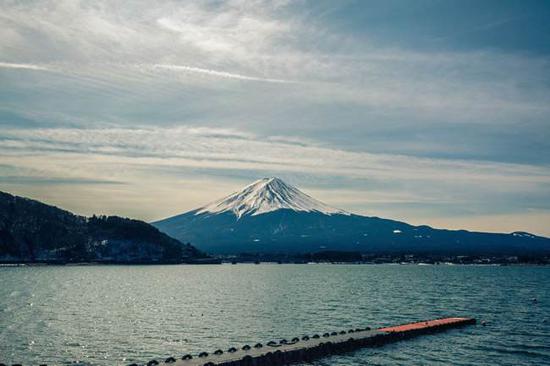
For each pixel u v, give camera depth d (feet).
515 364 209.67
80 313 337.11
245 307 377.71
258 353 194.70
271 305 392.27
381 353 221.66
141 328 277.03
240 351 198.49
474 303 419.54
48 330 268.82
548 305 408.46
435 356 219.20
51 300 421.18
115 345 233.14
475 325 294.87
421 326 269.23
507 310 373.20
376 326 292.20
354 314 344.08
